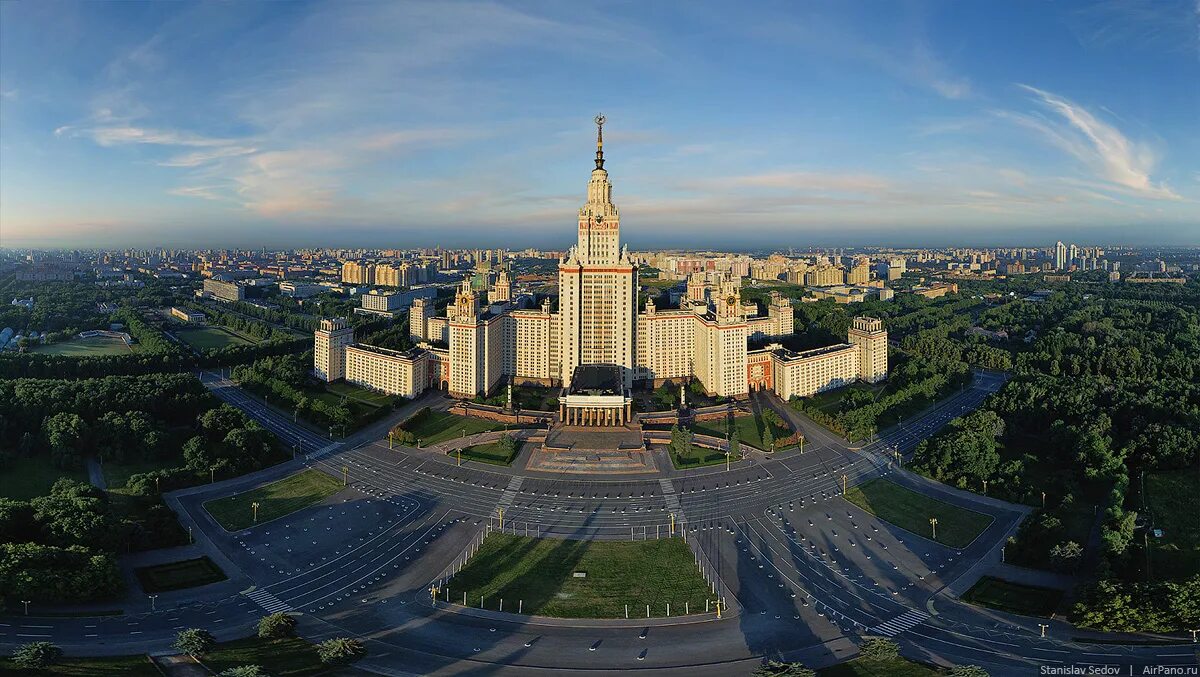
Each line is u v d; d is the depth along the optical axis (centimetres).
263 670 18675
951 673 18500
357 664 19962
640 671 19925
